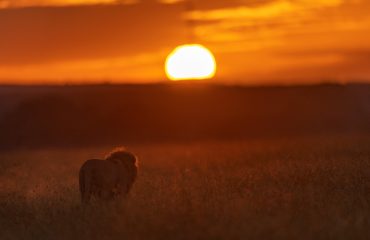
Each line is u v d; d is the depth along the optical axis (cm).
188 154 13388
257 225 4291
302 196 5519
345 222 4372
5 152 19425
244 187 6288
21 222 5294
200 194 5794
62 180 8025
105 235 4481
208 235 4178
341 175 6719
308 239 4112
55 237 4659
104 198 6034
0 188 7475
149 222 4503
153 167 10119
